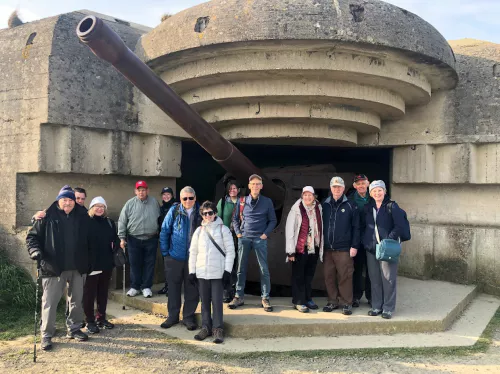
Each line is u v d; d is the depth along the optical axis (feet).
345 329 15.92
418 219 25.40
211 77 19.07
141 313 18.20
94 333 15.72
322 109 20.25
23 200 20.81
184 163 33.88
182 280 16.65
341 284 17.22
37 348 14.38
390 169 26.27
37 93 20.29
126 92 22.21
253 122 21.21
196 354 13.93
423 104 24.31
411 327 16.28
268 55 17.93
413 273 24.70
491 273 22.67
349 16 16.89
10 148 21.09
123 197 23.04
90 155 21.29
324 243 17.48
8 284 18.84
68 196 14.60
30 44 20.75
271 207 17.63
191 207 16.46
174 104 15.49
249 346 14.57
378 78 18.94
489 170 23.13
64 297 19.06
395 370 12.98
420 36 18.06
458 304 18.83
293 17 16.71
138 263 19.53
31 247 13.93
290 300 19.19
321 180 24.89
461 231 23.56
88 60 21.09
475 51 23.41
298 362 13.41
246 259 17.63
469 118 23.29
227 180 26.07
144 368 12.89
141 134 23.02
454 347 14.78
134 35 22.97
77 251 14.73
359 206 18.40
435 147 24.53
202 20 17.80
